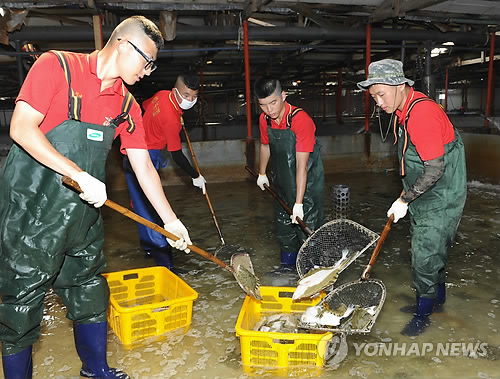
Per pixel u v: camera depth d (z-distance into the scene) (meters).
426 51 7.74
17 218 1.64
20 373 1.80
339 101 13.04
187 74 3.09
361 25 7.17
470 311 2.71
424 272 2.52
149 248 3.72
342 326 2.20
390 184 6.75
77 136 1.63
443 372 2.10
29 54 6.76
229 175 7.25
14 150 1.65
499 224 4.54
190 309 2.57
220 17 6.92
